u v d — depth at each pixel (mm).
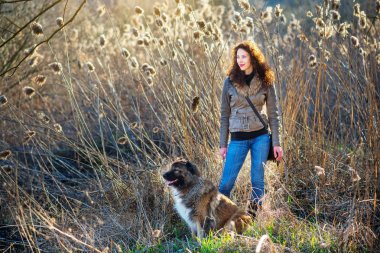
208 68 9055
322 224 6891
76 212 7965
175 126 8594
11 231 7945
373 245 6027
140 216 7336
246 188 7988
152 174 8242
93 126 11141
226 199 6887
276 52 9008
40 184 8922
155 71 8469
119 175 8227
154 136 10523
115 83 11617
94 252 6598
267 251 5742
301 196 7945
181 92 8773
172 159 8305
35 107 12203
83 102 11141
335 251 5957
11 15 11648
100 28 12859
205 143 8320
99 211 7863
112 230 7375
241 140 7137
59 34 12852
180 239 7266
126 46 12672
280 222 6688
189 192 6812
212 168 8242
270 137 7156
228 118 7305
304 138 8805
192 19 8938
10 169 7996
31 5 12383
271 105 7086
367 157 7125
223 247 6031
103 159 8430
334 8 8148
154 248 6629
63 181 9625
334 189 7684
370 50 8961
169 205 7938
